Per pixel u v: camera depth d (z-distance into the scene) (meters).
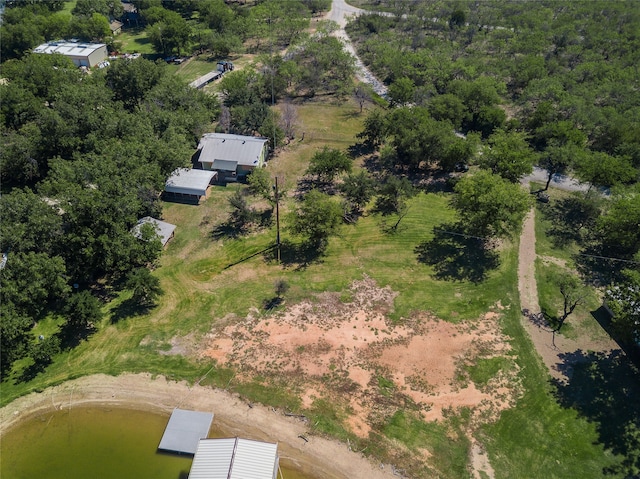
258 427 42.81
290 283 59.03
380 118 87.25
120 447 41.41
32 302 49.47
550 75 113.94
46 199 69.25
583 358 49.34
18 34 130.00
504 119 93.69
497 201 58.75
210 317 54.19
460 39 144.62
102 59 135.88
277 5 166.75
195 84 116.12
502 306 55.78
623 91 98.44
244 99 99.38
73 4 187.25
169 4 178.75
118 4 167.62
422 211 72.62
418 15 163.62
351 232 68.38
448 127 81.31
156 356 49.34
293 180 80.62
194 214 71.75
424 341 51.34
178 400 45.09
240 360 49.03
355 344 50.91
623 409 44.16
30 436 42.19
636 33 134.88
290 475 39.16
